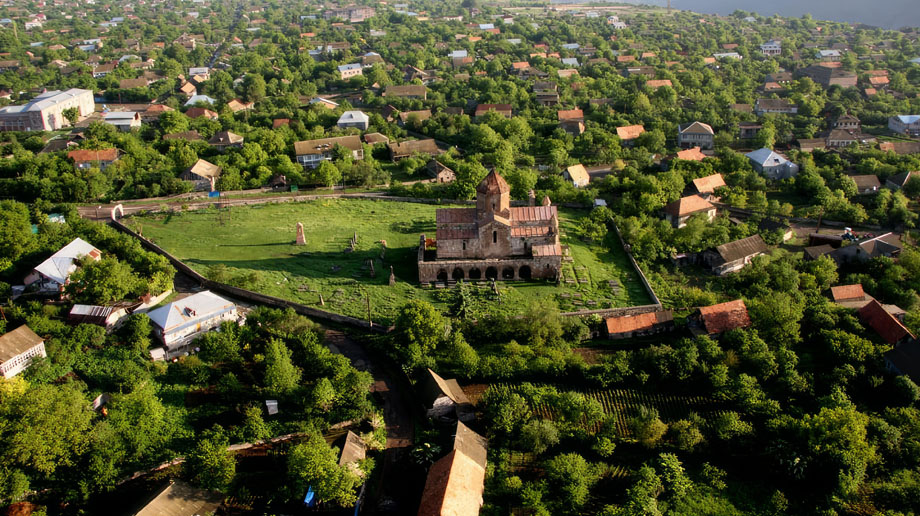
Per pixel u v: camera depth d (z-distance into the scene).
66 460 105.62
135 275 153.75
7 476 101.81
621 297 158.88
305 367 131.38
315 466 104.44
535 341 139.00
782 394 127.69
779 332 139.12
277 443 116.62
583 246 185.38
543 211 165.50
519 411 118.75
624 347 142.50
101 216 199.88
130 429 112.50
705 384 129.62
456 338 136.75
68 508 104.06
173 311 136.25
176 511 100.62
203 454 106.56
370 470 110.44
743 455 115.62
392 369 134.88
